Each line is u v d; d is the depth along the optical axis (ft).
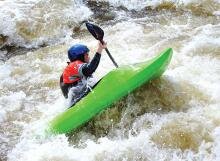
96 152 33.88
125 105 36.96
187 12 54.39
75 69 35.45
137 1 57.82
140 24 53.21
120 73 36.50
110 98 35.99
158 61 35.37
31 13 55.72
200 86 39.24
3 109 41.52
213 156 32.12
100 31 34.65
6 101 42.78
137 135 35.22
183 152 32.94
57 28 54.49
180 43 47.50
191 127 34.78
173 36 49.42
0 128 39.24
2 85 45.44
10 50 52.90
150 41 49.06
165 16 54.34
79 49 35.76
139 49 47.85
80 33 54.44
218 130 34.17
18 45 53.57
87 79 36.52
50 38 53.78
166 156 32.76
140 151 33.45
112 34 51.60
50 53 50.42
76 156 33.94
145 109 37.14
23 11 56.03
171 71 41.83
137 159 32.94
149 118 36.27
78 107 36.04
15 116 40.60
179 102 37.60
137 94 37.27
